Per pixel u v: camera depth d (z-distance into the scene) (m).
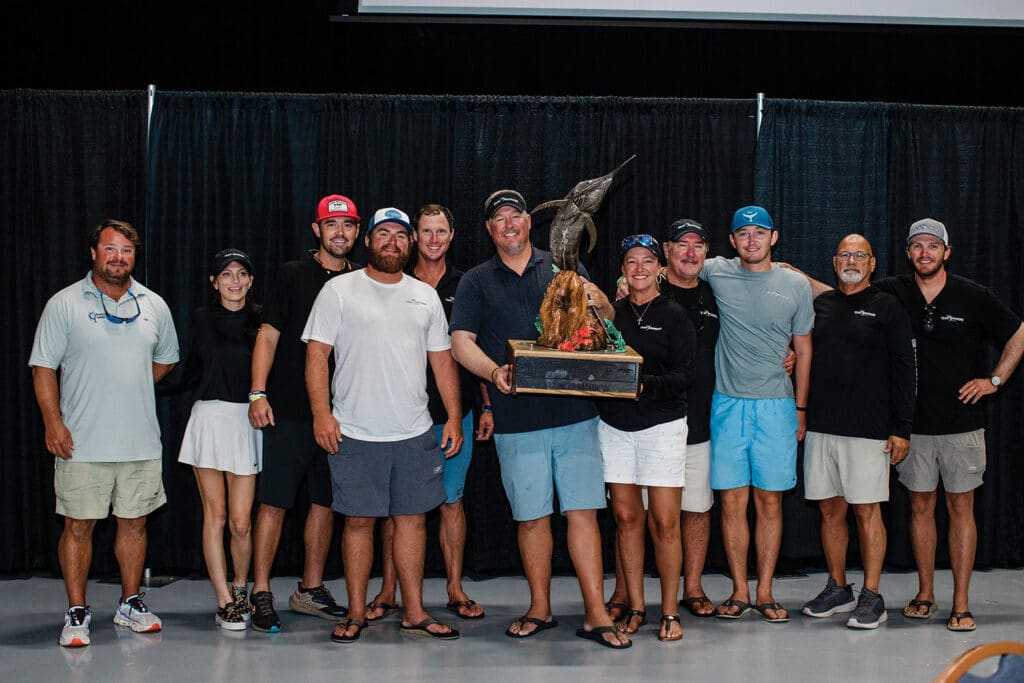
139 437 3.79
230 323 3.99
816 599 4.19
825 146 4.81
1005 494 4.93
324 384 3.67
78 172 4.69
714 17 4.62
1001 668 1.88
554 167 4.76
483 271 3.79
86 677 3.35
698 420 4.06
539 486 3.68
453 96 4.75
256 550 3.98
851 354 4.05
